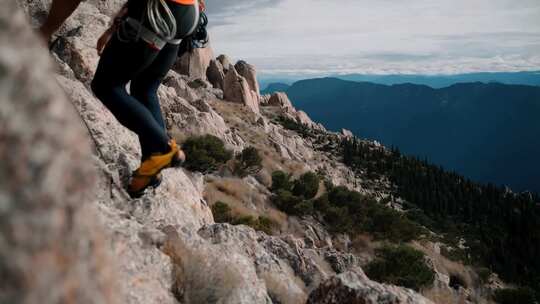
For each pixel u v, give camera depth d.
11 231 0.83
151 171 3.26
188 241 4.20
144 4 2.76
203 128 49.19
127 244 3.24
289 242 14.43
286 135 106.88
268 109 143.88
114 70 2.96
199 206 7.52
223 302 3.66
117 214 3.68
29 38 1.03
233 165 45.00
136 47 2.85
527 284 65.56
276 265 6.93
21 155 0.88
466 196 124.75
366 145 146.00
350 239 42.94
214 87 109.25
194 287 3.65
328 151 125.38
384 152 146.25
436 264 48.44
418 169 139.00
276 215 37.41
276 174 47.91
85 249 1.04
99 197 3.90
